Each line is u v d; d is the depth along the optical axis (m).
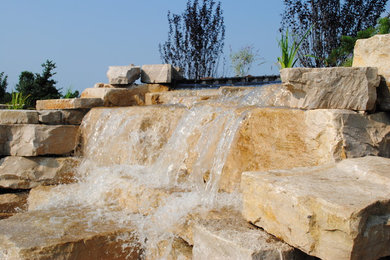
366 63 3.40
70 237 2.86
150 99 6.48
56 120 5.52
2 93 12.29
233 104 4.13
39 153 5.06
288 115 3.03
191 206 2.89
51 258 2.67
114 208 3.60
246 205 2.33
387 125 3.08
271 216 2.10
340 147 2.66
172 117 4.50
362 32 7.46
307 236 1.84
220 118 3.60
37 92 11.59
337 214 1.73
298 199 1.90
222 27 13.11
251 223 2.35
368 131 2.91
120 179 3.79
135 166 4.40
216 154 3.40
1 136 5.07
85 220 3.29
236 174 3.14
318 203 1.83
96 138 5.28
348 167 2.41
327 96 3.07
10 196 4.88
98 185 4.03
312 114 2.88
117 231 3.01
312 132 2.84
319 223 1.82
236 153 3.20
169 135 4.45
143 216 3.31
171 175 3.73
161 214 3.03
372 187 2.04
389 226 1.81
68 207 3.72
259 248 1.91
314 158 2.78
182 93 6.21
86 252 2.84
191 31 12.93
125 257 3.01
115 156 4.80
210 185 3.25
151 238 3.01
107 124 5.15
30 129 5.06
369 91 3.03
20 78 11.98
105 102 6.10
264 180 2.19
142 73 7.35
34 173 4.99
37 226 3.13
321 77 3.07
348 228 1.69
